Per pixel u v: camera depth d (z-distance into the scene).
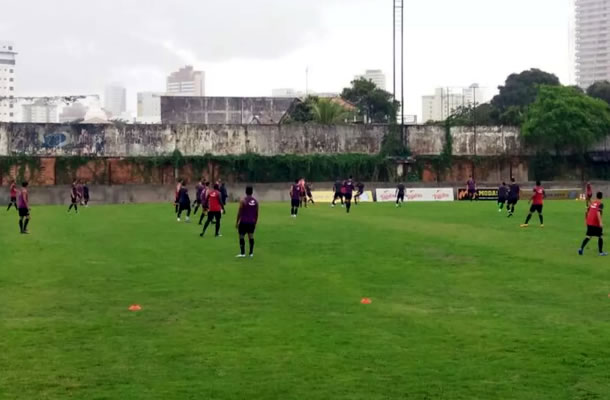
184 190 34.97
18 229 30.77
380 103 93.81
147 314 13.40
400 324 12.53
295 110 76.06
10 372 9.74
